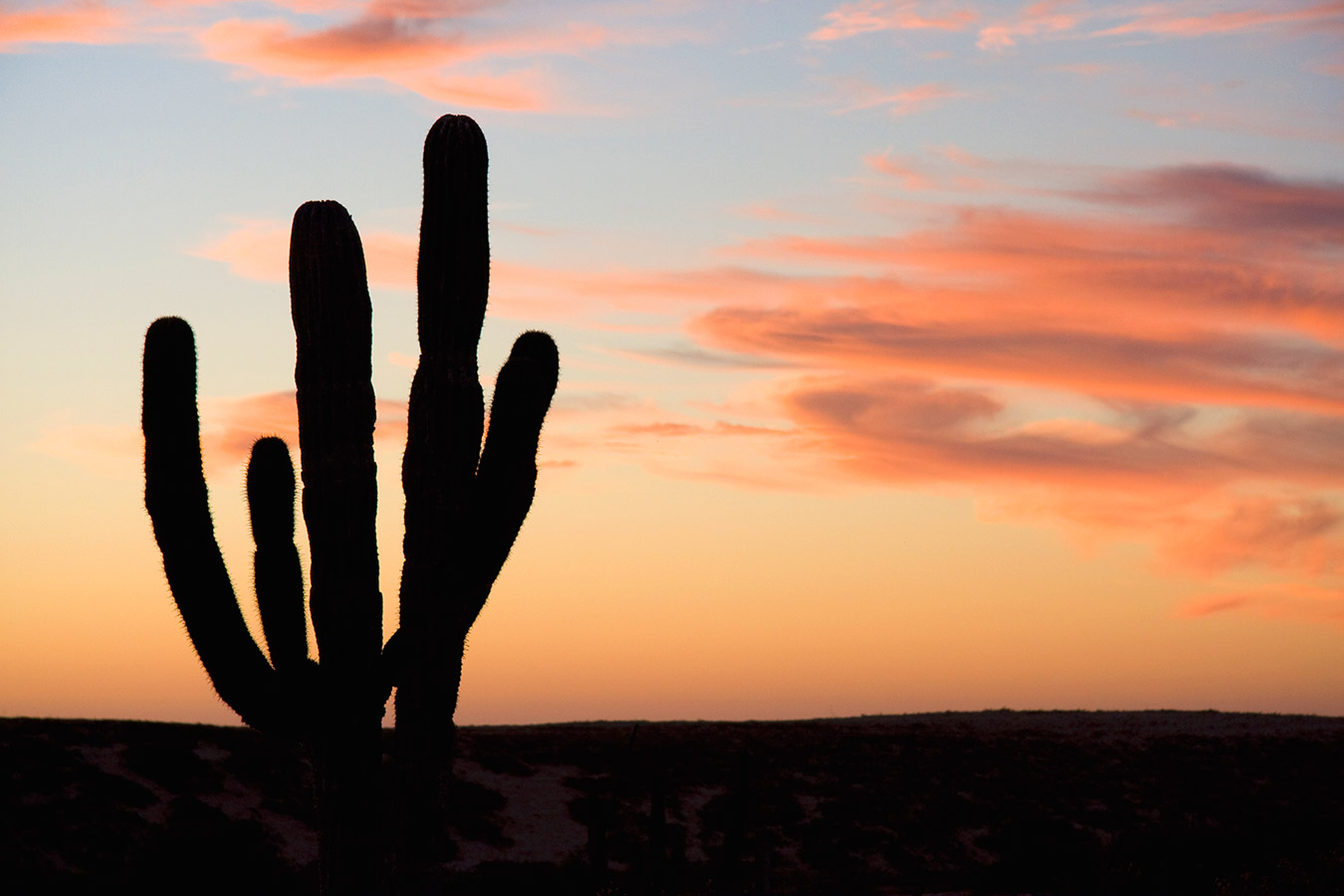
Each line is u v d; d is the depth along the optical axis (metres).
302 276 11.48
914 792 53.16
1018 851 31.44
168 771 38.69
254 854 29.53
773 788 50.50
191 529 11.16
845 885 34.12
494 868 33.88
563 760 51.47
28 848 30.39
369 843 11.45
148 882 27.69
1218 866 28.19
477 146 11.91
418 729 11.57
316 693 11.40
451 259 11.79
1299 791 59.69
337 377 11.45
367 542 11.52
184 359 11.34
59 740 38.81
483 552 11.71
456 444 11.74
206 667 11.21
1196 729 89.50
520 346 12.88
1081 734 75.56
